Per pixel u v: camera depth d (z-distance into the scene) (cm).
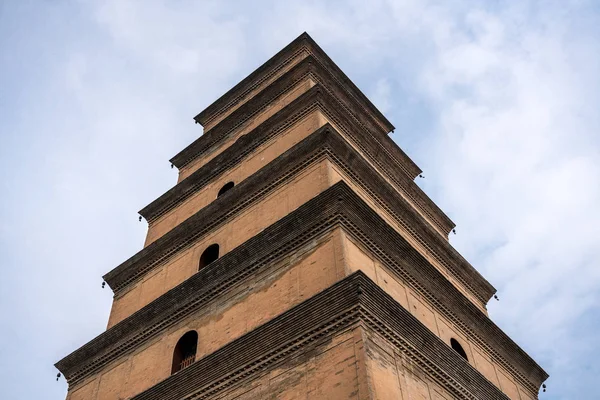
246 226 2731
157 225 3344
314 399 1884
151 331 2669
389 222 2831
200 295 2573
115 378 2639
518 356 2852
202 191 3266
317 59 3616
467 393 2269
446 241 3080
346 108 3472
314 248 2298
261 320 2261
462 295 2697
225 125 3581
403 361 2033
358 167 2762
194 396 2231
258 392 2050
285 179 2730
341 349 1927
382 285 2316
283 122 3105
